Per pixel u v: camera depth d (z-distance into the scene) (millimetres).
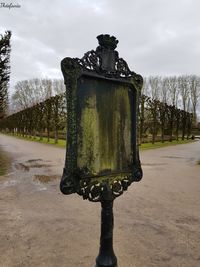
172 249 4367
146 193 8203
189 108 69938
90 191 2457
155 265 3838
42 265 3793
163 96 71375
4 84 18672
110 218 2670
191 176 11289
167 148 27156
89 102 2443
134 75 2844
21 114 51156
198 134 65562
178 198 7641
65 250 4258
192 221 5727
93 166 2469
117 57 2676
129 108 2816
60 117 30906
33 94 84062
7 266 3760
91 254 4133
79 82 2371
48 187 8906
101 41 2543
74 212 6223
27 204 6859
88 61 2424
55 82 81688
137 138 2867
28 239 4664
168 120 39688
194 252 4277
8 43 16344
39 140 36688
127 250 4293
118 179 2705
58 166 13711
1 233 4914
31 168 13062
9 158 17141
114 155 2656
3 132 78375
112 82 2635
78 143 2354
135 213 6227
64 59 2260
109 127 2615
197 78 69125
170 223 5586
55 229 5137
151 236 4883
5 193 8016
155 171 12562
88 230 5105
